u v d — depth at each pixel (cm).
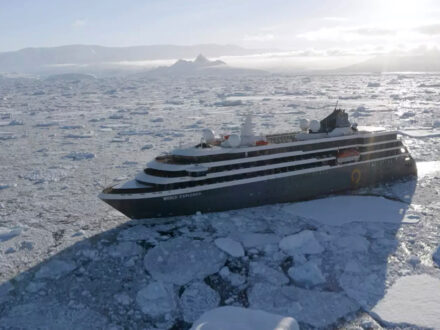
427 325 2231
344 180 4388
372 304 2444
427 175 5088
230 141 3800
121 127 10206
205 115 12350
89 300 2528
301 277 2727
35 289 2630
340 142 4375
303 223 3619
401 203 4084
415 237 3303
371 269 2831
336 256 3023
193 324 2200
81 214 3934
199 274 2820
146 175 3672
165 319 2356
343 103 14612
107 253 3091
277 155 3953
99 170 5681
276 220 3678
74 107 16038
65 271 2842
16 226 3647
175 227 3506
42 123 10925
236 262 2967
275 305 2472
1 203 4291
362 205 4038
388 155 4741
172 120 11350
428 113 11056
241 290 2638
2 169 5856
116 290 2634
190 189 3572
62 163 6181
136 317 2373
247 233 3412
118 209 3569
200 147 3834
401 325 2247
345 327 2256
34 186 4953
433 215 3756
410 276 2728
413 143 7125
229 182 3712
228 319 2216
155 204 3525
